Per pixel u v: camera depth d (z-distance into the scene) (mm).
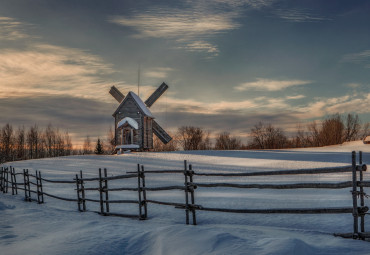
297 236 6438
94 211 11977
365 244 5684
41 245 6191
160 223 8898
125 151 41375
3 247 6289
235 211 7906
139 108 43031
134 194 15141
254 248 5172
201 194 13820
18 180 24125
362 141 44281
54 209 12227
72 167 29484
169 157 34031
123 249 5863
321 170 6773
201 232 5934
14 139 75312
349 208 6320
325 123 60938
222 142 72000
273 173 7551
